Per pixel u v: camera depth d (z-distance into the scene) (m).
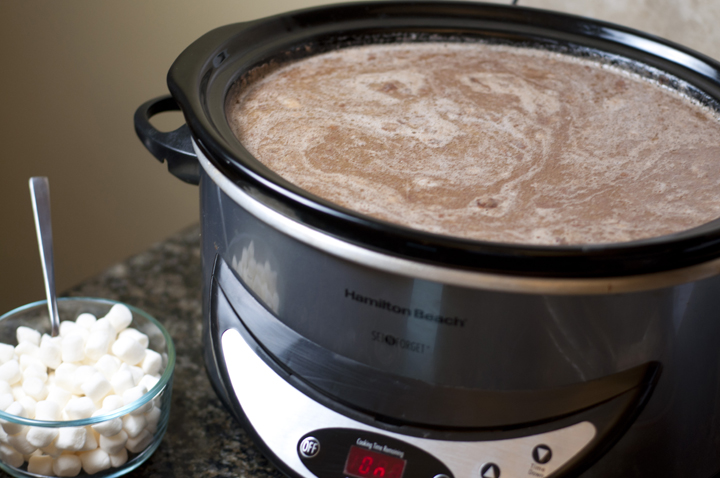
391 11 0.76
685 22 0.84
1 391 0.55
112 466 0.55
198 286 0.85
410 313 0.41
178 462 0.59
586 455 0.46
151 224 1.63
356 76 0.71
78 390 0.57
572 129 0.62
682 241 0.36
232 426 0.63
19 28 1.31
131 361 0.60
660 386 0.45
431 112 0.64
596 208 0.49
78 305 0.67
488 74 0.74
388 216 0.46
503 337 0.41
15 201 1.47
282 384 0.50
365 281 0.41
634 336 0.42
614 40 0.75
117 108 1.47
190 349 0.73
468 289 0.38
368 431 0.47
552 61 0.78
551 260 0.35
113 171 1.54
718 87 0.67
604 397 0.44
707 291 0.42
